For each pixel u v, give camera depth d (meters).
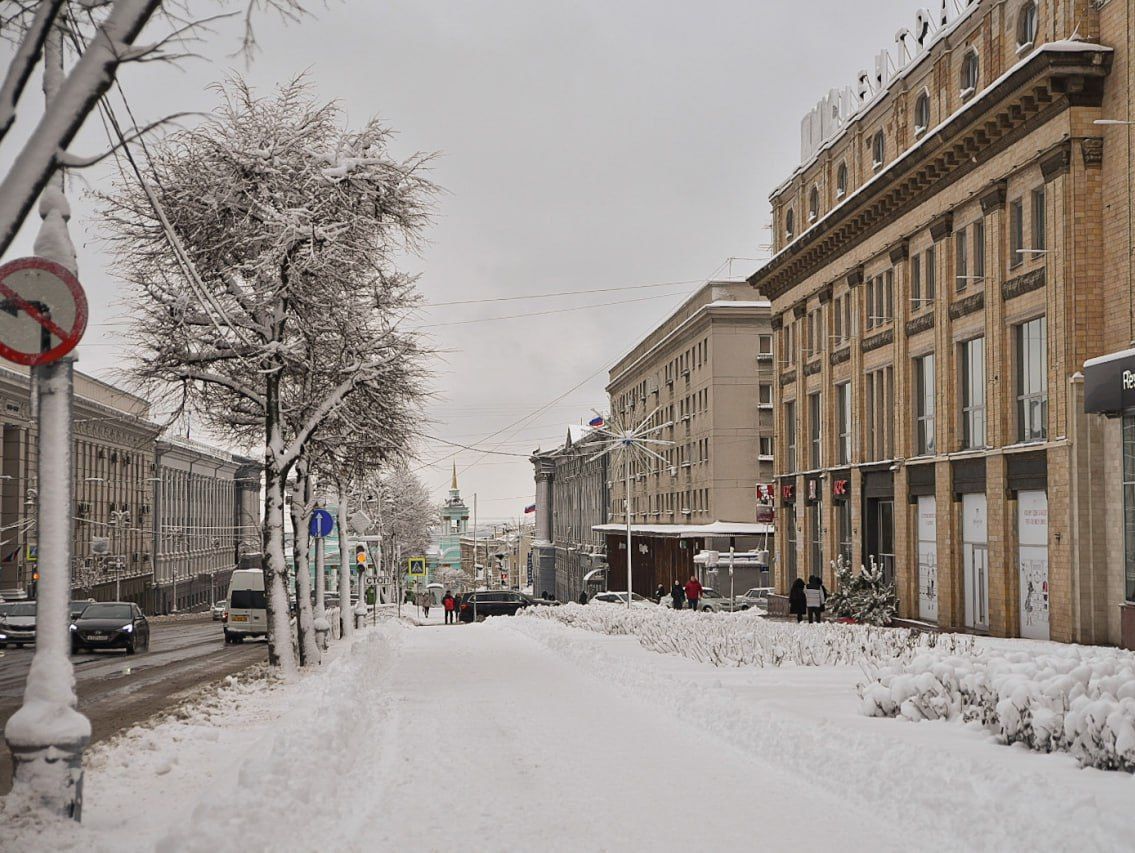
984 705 12.82
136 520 89.31
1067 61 29.86
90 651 36.69
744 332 71.81
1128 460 28.55
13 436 66.56
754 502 71.19
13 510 66.56
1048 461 31.08
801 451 54.44
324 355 25.55
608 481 107.44
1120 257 29.39
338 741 11.50
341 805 9.25
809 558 53.75
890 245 43.12
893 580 44.38
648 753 12.32
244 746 12.29
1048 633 31.72
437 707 16.88
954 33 38.16
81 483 75.06
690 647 24.97
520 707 16.81
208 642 44.50
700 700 15.45
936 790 9.22
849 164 48.06
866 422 46.78
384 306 25.78
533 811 9.27
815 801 9.64
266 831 7.62
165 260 23.11
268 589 23.09
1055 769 10.30
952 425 38.00
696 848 8.00
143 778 10.23
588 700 17.72
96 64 7.12
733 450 71.38
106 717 17.55
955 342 37.97
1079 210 30.33
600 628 36.47
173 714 15.46
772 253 61.94
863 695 14.59
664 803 9.59
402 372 26.22
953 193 37.44
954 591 37.66
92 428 77.06
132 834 7.93
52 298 8.32
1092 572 29.62
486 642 35.22
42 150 7.12
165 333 23.50
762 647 23.66
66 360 8.38
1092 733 10.41
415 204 24.47
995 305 34.34
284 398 27.27
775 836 8.35
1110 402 27.78
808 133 55.47
